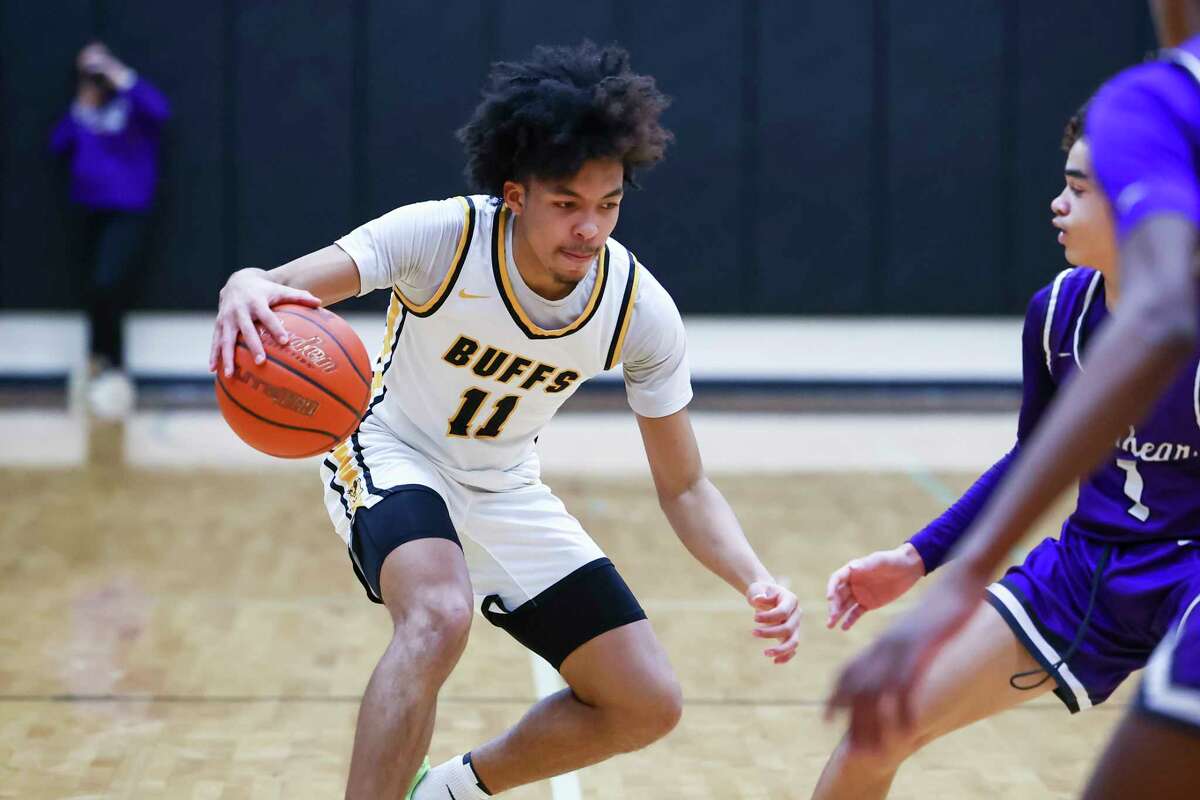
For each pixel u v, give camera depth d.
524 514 6.36
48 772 7.70
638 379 6.38
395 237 5.84
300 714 8.75
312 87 22.12
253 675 9.51
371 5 22.06
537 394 6.28
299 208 22.28
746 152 22.48
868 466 17.33
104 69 20.86
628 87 5.55
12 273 22.05
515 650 10.21
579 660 6.15
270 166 22.23
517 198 5.77
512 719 8.71
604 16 22.23
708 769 7.95
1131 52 22.55
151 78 21.97
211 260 22.28
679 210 22.56
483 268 5.89
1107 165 3.15
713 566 6.39
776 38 22.34
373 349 22.28
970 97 22.55
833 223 22.67
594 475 16.52
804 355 22.98
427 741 5.60
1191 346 2.78
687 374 6.38
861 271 22.75
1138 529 5.53
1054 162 22.67
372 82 22.17
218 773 7.74
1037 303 5.80
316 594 11.59
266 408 5.56
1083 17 22.48
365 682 9.41
